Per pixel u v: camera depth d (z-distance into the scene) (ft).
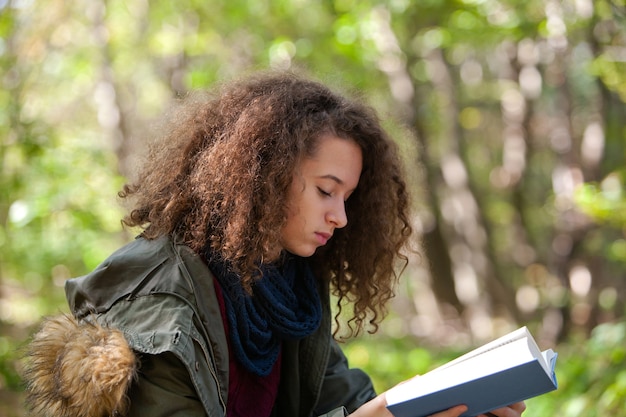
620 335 12.67
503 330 34.47
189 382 5.43
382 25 24.21
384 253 6.91
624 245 24.64
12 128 16.21
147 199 6.18
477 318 35.29
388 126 7.70
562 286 29.04
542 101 36.81
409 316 41.47
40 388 5.43
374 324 7.16
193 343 5.46
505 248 46.32
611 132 28.14
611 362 12.27
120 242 21.95
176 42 29.55
